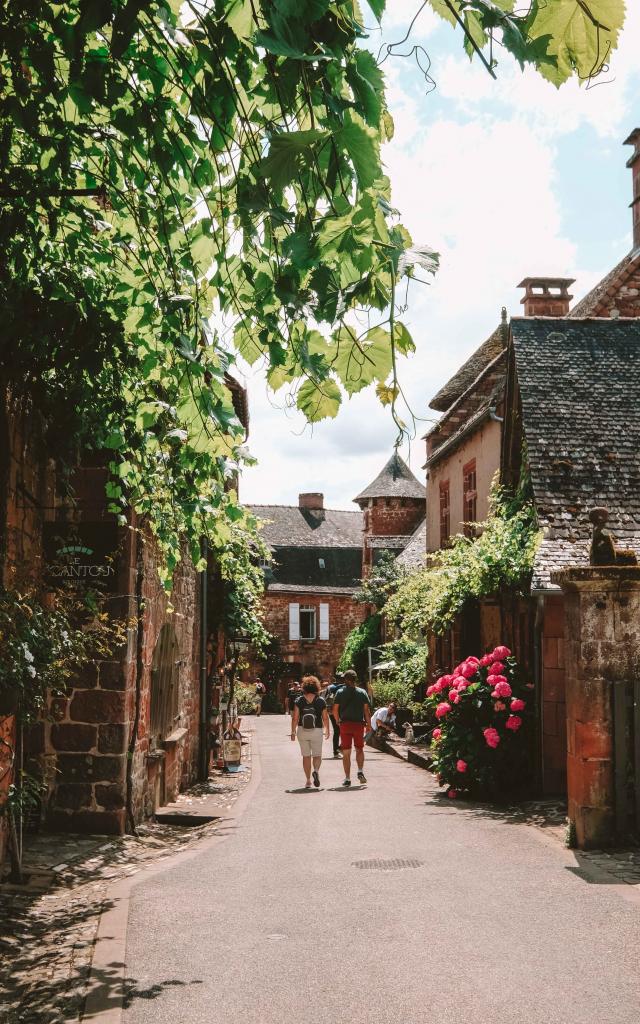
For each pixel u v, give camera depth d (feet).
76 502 32.14
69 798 32.07
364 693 48.75
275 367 14.65
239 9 9.97
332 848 29.53
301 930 19.99
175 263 15.99
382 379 12.32
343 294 10.86
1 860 25.39
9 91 15.75
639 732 28.55
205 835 33.63
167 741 41.32
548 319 53.06
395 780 50.72
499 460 60.03
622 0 8.08
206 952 18.48
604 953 18.03
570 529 42.68
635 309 66.33
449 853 28.19
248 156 11.14
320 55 8.26
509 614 51.11
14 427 25.70
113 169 16.60
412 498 168.66
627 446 46.19
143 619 34.04
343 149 9.23
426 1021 14.69
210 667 59.88
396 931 19.77
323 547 198.08
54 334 19.80
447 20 8.98
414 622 69.92
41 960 18.08
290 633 184.85
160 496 27.48
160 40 12.42
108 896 23.34
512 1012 15.02
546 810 36.83
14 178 16.88
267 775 55.93
